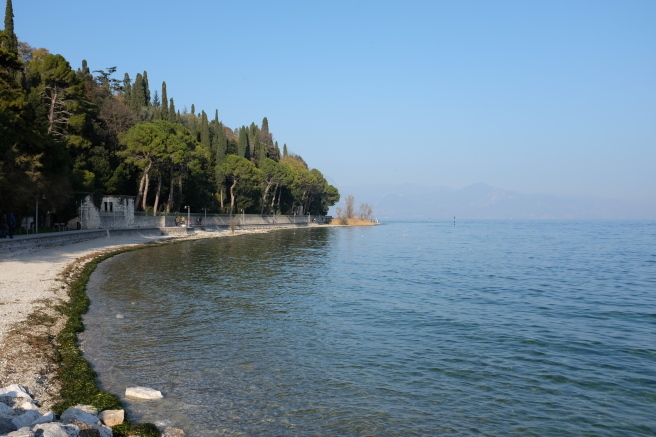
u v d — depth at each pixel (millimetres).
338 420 11570
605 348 18609
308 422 11414
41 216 61844
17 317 18422
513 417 12039
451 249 76312
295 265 46844
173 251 58594
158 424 10992
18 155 43531
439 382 14398
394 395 13258
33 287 25234
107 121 94750
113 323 20578
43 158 49812
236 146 151500
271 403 12477
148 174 90875
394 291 32094
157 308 24109
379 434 10922
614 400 13250
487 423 11664
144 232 77250
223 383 13773
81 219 69188
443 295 30922
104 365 14953
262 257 53875
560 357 17281
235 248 66125
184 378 14078
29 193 45156
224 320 21859
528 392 13742
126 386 13258
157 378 13992
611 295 32188
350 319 22906
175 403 12250
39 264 34625
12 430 8656
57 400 11570
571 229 195125
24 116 45312
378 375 14883
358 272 42719
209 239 85938
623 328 22172
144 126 83250
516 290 33812
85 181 69688
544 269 48375
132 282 32531
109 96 109188
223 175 119438
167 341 18016
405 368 15633
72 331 18203
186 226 89938
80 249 49875
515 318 24047
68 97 69375
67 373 13555
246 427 11062
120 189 84125
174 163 89500
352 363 16016
